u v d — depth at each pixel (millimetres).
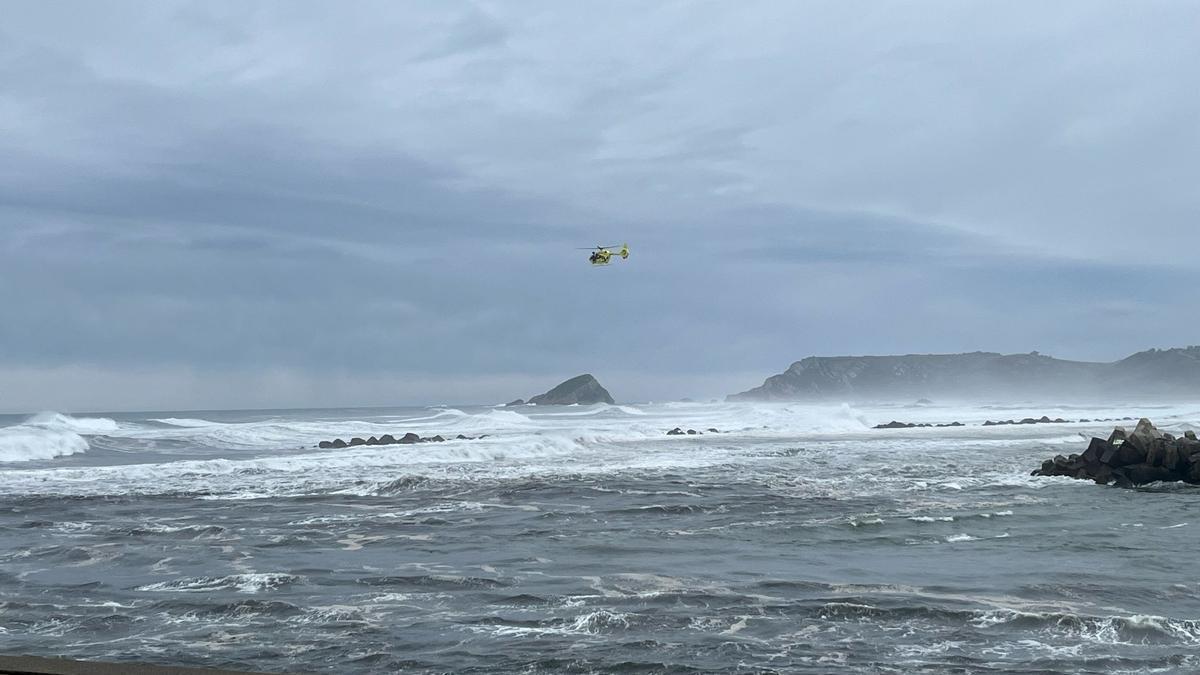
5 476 30344
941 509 23328
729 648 11492
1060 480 30109
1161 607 13414
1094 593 14211
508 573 15766
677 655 11219
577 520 21641
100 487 27891
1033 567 16141
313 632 12281
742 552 17656
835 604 13383
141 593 14453
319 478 30141
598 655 11250
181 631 12398
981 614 12922
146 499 25422
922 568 16078
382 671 10766
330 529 20484
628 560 16891
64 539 19328
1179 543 18500
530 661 11055
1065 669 10703
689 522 21281
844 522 21109
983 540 18906
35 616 13141
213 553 17719
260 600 13859
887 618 12781
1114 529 20281
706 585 14758
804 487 27969
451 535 19641
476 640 11875
